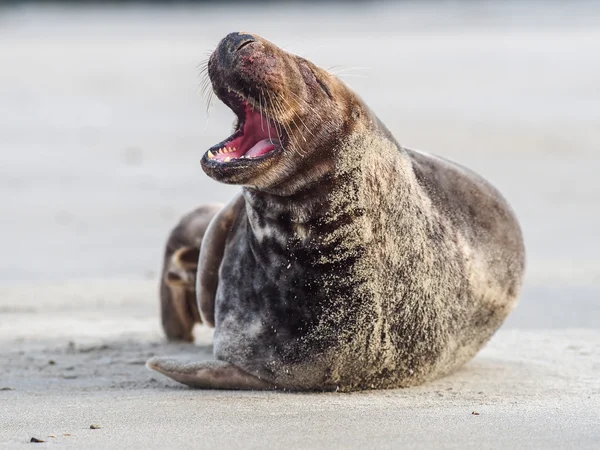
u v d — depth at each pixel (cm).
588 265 4844
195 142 8888
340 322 2388
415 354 2478
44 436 1967
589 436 1950
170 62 14725
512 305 2789
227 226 2678
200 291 2753
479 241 2647
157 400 2327
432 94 11169
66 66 14312
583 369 2800
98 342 3306
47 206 6456
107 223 6009
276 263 2412
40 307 3978
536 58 13788
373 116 2450
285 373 2450
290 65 2289
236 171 2227
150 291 4325
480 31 18062
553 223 6128
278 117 2247
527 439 1930
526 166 7919
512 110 10112
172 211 6350
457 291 2542
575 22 19150
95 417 2139
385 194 2395
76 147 8644
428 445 1884
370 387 2497
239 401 2314
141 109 10700
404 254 2420
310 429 2014
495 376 2692
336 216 2338
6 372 2794
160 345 3275
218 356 2547
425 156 2714
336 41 16825
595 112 9931
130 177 7444
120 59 15225
